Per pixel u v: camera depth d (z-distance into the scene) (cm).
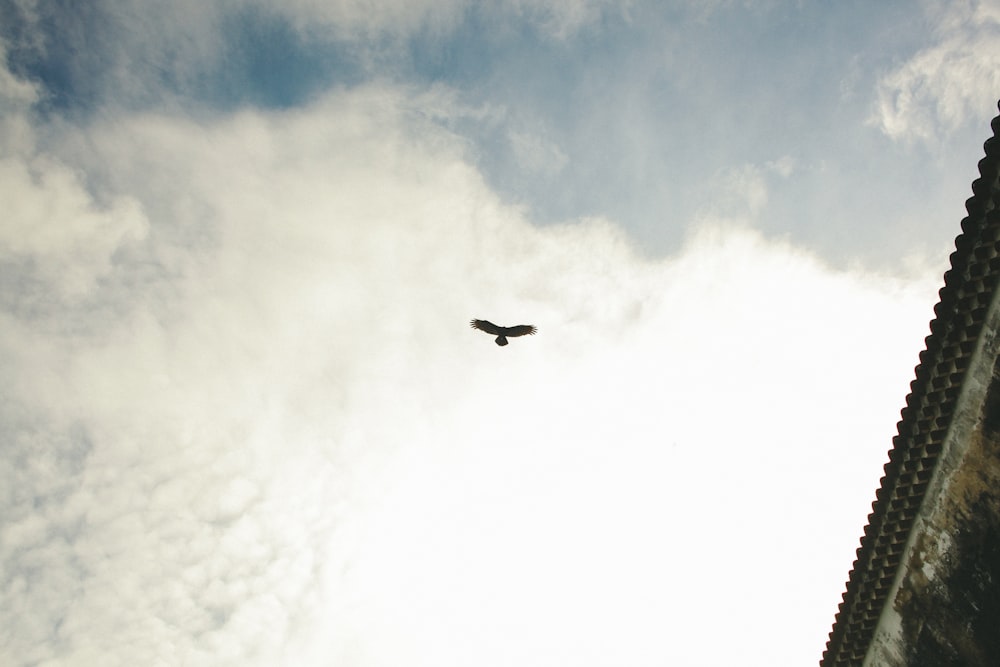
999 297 1100
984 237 1085
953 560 1191
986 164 1041
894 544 1324
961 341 1165
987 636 1123
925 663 1239
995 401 1109
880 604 1368
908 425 1248
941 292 1149
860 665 1423
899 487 1286
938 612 1219
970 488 1159
